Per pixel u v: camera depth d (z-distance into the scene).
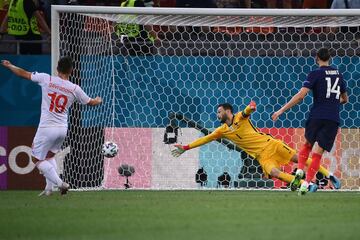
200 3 55.91
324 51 41.53
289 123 51.28
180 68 51.53
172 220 29.94
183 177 51.06
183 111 51.50
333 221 29.56
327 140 41.31
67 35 50.34
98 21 51.22
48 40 53.56
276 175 45.78
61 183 42.72
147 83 51.53
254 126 51.06
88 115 50.75
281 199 40.06
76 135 50.44
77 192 46.66
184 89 51.47
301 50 51.44
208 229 26.97
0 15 57.91
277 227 27.50
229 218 30.58
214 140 48.56
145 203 37.59
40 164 42.50
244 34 51.81
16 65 51.19
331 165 50.75
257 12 48.06
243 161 50.75
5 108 51.28
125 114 51.38
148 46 51.59
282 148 46.09
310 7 56.91
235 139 46.34
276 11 48.03
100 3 58.69
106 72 51.44
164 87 51.50
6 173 51.31
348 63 51.44
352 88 51.22
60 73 42.47
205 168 51.00
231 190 48.66
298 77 51.44
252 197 41.62
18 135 51.28
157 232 26.23
